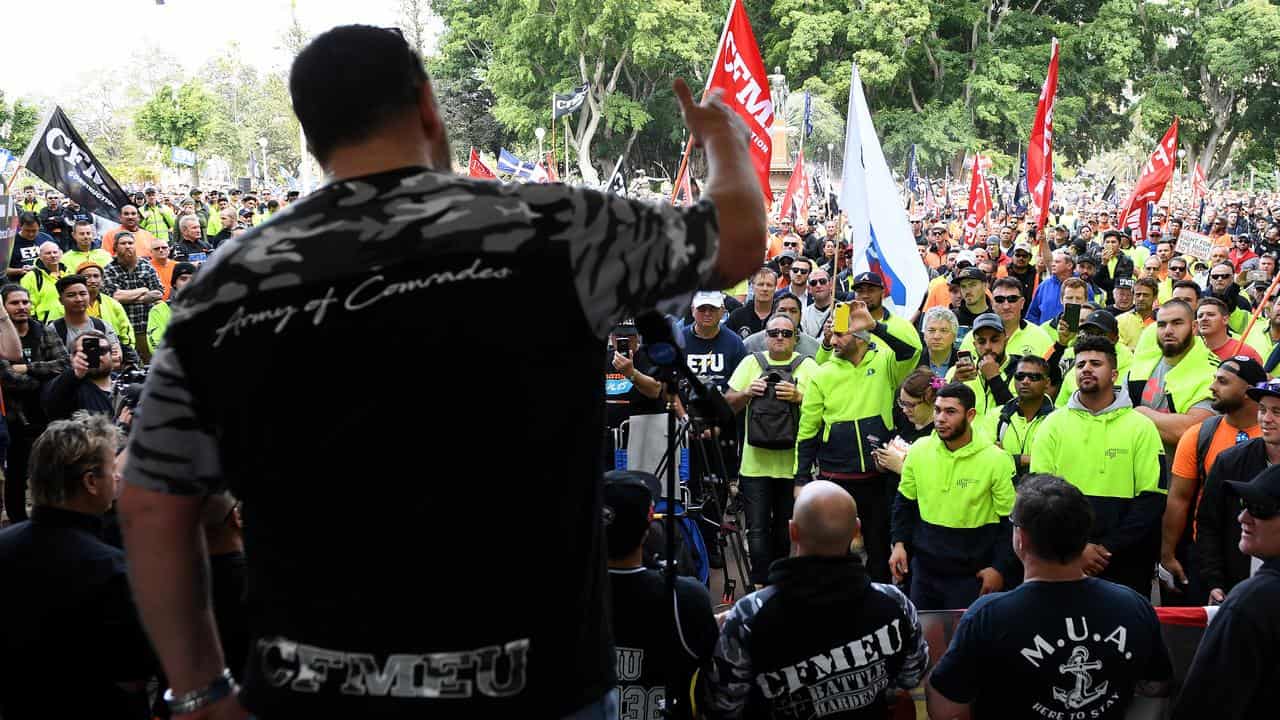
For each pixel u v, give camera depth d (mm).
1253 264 15156
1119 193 58625
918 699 3668
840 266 13109
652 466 6473
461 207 1398
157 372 1413
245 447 1402
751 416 7410
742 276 1550
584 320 1430
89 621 3018
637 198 1508
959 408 5832
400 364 1360
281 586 1412
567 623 1463
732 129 1677
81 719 3045
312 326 1363
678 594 3400
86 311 9172
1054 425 6035
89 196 12492
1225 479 5238
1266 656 3180
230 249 1415
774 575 3285
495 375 1381
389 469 1362
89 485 3113
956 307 11305
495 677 1398
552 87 58812
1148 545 5930
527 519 1408
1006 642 3162
